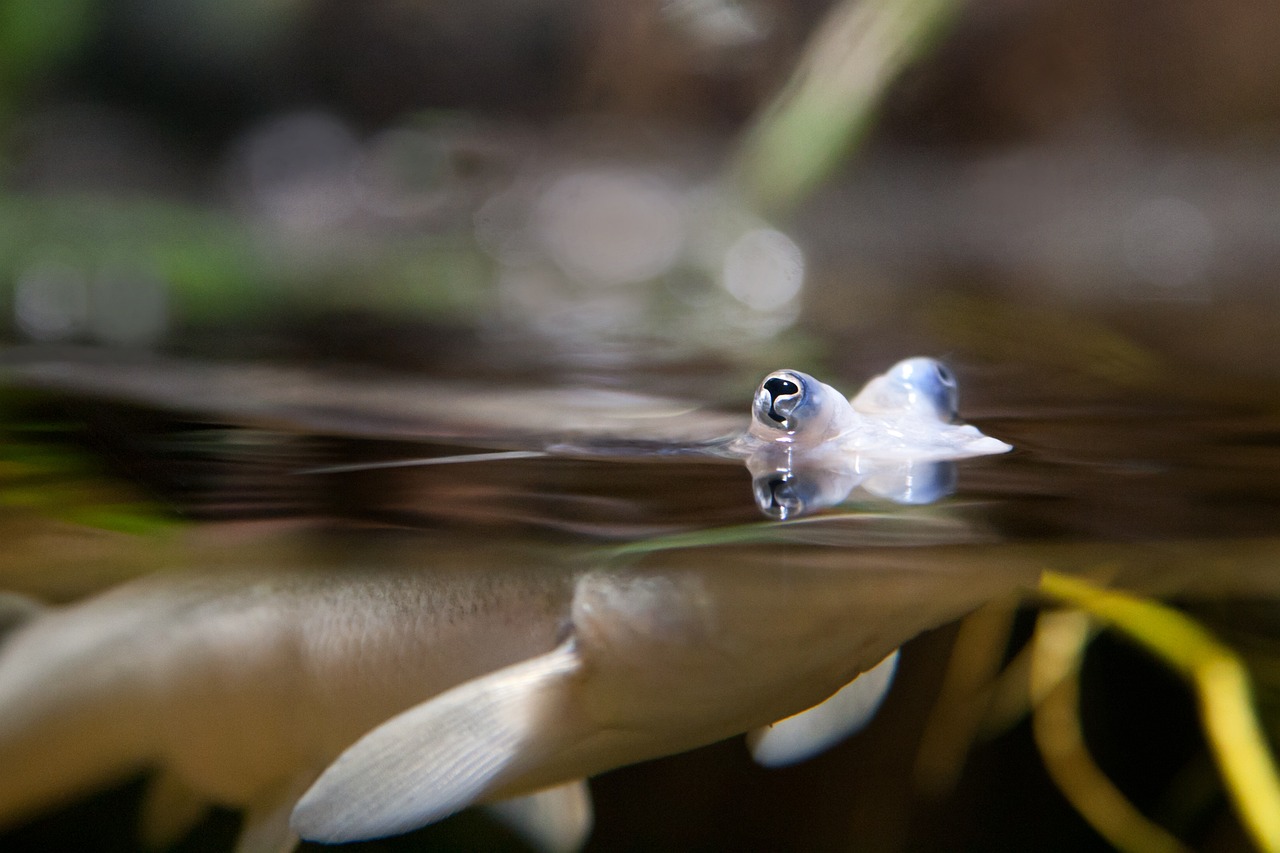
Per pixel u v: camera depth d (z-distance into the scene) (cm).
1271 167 107
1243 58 107
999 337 54
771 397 42
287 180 124
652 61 104
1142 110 109
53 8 104
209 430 44
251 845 42
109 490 41
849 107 80
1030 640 52
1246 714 46
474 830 50
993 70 104
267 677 41
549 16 114
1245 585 41
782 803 53
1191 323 58
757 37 92
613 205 99
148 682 41
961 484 41
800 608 39
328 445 43
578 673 39
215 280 75
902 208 103
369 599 40
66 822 51
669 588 39
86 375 48
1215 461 42
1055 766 50
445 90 123
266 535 40
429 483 42
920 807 53
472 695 39
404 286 76
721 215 85
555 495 41
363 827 39
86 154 121
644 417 45
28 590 41
